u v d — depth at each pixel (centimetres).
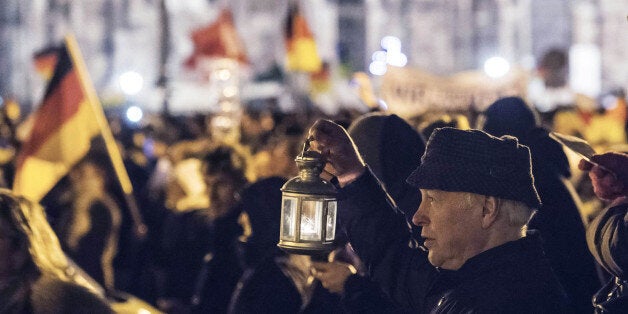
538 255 361
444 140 361
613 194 410
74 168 988
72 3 7394
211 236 732
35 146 899
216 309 721
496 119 582
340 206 409
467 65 8769
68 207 997
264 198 582
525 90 1330
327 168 405
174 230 951
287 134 993
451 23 8756
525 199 357
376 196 408
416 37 8731
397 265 407
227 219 722
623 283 389
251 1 7850
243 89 4653
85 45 7450
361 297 474
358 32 8488
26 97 7050
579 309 523
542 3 8875
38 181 900
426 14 8738
